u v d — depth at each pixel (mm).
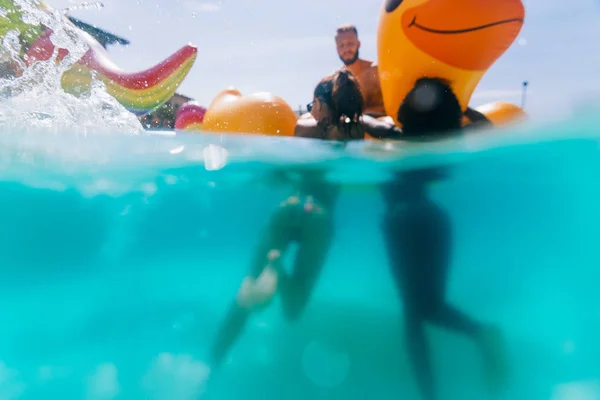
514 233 2061
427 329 1891
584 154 1899
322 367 1840
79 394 1707
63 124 2385
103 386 1740
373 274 2182
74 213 2084
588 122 1893
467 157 1922
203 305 2156
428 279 1893
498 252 2096
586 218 2023
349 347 1929
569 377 1762
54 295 2182
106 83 3141
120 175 2014
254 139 2359
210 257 2234
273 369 1836
